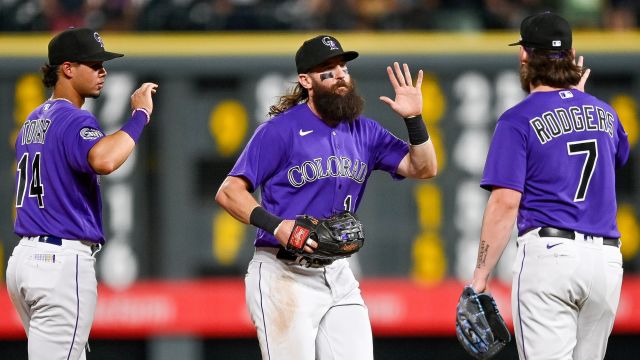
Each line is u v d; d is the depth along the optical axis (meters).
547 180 20.20
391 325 31.50
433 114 31.02
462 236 31.36
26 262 21.45
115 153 20.98
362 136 21.70
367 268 31.45
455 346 32.88
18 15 34.47
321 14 34.34
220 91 31.00
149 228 31.19
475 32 34.34
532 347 20.08
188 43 30.91
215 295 31.41
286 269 20.95
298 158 20.91
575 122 20.34
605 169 20.38
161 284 31.34
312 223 20.17
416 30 34.38
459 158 31.14
